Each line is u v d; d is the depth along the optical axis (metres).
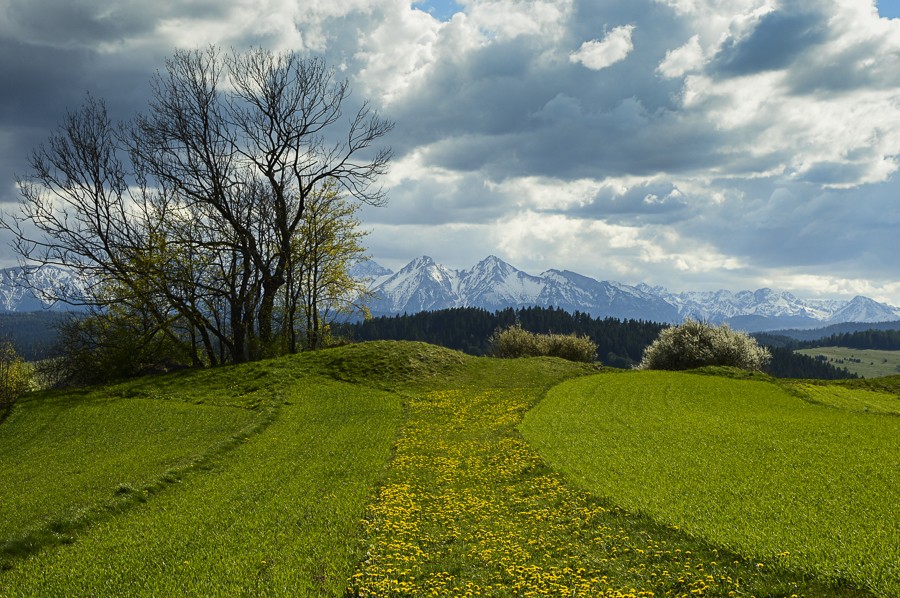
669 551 15.32
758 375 56.34
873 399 47.16
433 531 18.42
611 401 41.88
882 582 12.40
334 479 24.67
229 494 22.80
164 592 13.92
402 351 57.94
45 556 16.98
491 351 84.62
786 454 24.97
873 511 17.14
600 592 13.38
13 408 45.25
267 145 62.59
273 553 16.27
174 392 48.78
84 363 57.59
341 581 14.43
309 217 66.62
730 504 18.23
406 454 29.38
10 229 53.84
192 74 59.75
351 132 65.81
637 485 21.06
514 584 14.22
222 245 59.84
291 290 64.94
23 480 26.75
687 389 46.78
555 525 18.28
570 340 79.25
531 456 27.05
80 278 56.28
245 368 54.44
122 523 19.89
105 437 35.81
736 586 13.06
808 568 13.30
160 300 57.31
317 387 49.41
